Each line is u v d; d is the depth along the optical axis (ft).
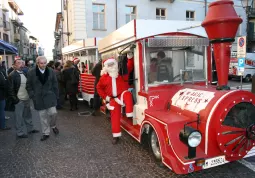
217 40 11.23
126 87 15.90
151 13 63.57
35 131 19.16
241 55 26.25
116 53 18.70
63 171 12.25
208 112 10.20
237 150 10.62
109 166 12.64
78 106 29.91
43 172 12.21
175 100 12.82
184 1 67.05
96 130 19.34
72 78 26.68
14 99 17.04
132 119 16.06
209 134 10.16
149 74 14.40
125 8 61.21
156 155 12.41
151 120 12.17
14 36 135.85
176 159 10.22
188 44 14.43
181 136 9.99
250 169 11.91
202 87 12.62
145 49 14.17
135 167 12.42
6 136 18.20
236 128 10.32
